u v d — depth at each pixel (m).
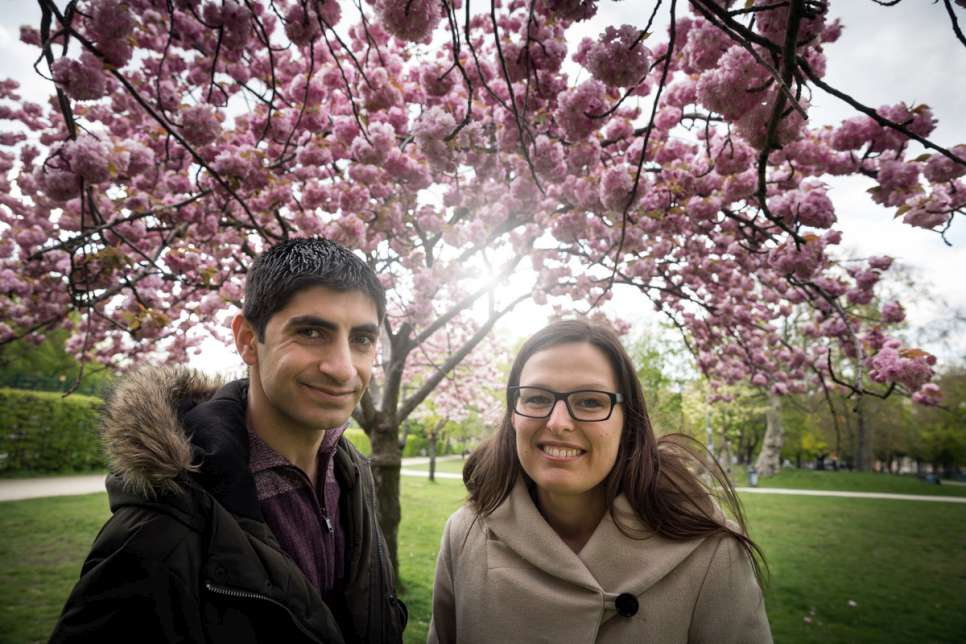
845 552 8.05
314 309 1.15
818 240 3.07
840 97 1.37
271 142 3.83
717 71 1.82
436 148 2.47
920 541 9.05
